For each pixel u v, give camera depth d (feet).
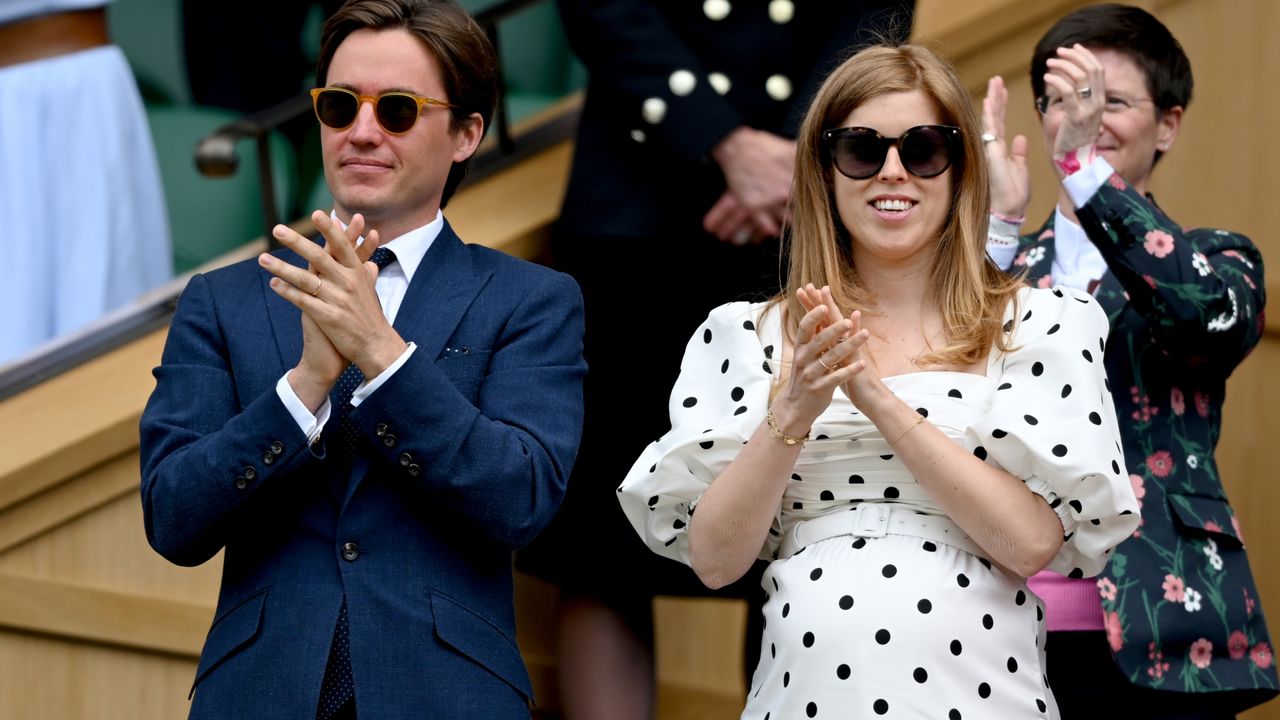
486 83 36.68
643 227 47.39
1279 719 51.60
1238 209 54.29
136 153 64.49
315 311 31.78
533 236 51.60
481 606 33.83
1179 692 37.81
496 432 33.19
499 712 33.17
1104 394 33.65
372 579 32.99
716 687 56.13
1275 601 52.49
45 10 61.21
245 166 69.72
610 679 47.78
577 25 47.14
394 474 33.65
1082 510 32.42
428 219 36.01
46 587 49.37
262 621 32.99
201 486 32.50
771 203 45.16
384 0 35.78
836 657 32.45
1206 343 38.63
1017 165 42.88
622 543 47.65
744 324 35.53
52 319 61.21
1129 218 38.70
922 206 34.17
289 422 32.48
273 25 74.59
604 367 48.21
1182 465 39.34
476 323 35.12
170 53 74.13
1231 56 54.34
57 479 48.39
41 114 60.85
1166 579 38.22
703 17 46.55
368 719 32.27
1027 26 52.29
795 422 32.27
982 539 32.48
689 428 34.81
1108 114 41.88
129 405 49.26
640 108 45.88
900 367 34.40
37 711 49.96
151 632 49.16
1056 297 34.32
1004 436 32.50
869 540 33.30
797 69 46.75
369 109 34.94
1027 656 33.12
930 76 34.45
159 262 64.95
